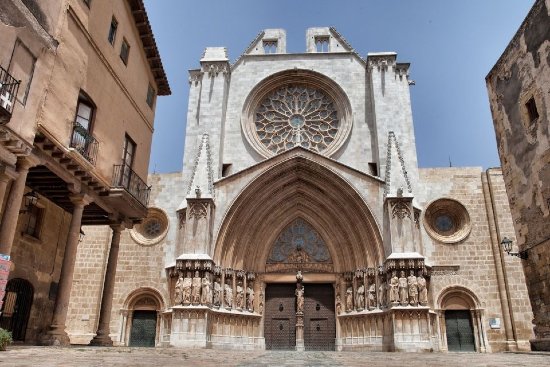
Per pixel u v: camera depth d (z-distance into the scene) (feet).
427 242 100.73
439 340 86.33
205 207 91.71
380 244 90.22
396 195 89.76
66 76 54.19
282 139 112.57
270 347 95.14
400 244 86.63
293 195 101.91
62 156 53.36
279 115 115.34
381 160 100.22
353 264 95.81
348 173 96.07
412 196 89.40
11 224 44.75
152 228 108.27
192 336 82.48
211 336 85.97
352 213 95.86
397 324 80.84
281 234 102.89
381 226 90.89
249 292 95.86
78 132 57.16
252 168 97.66
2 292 38.81
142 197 75.82
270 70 116.16
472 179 105.19
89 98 60.64
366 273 91.40
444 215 105.81
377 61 110.63
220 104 108.37
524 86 71.97
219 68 112.27
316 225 101.35
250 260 98.48
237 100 114.11
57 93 52.19
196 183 94.53
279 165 97.30
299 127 110.11
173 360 32.81
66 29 54.39
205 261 87.20
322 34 122.93
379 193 93.40
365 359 42.14
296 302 95.96
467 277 98.07
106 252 104.01
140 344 99.14
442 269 98.84
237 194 95.50
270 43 124.16
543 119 66.64
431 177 106.01
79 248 103.91
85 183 60.39
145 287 101.60
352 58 115.96
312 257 100.32
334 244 99.04
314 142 111.34
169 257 103.35
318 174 98.17
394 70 109.60
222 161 107.76
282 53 118.01
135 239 105.09
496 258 98.27
